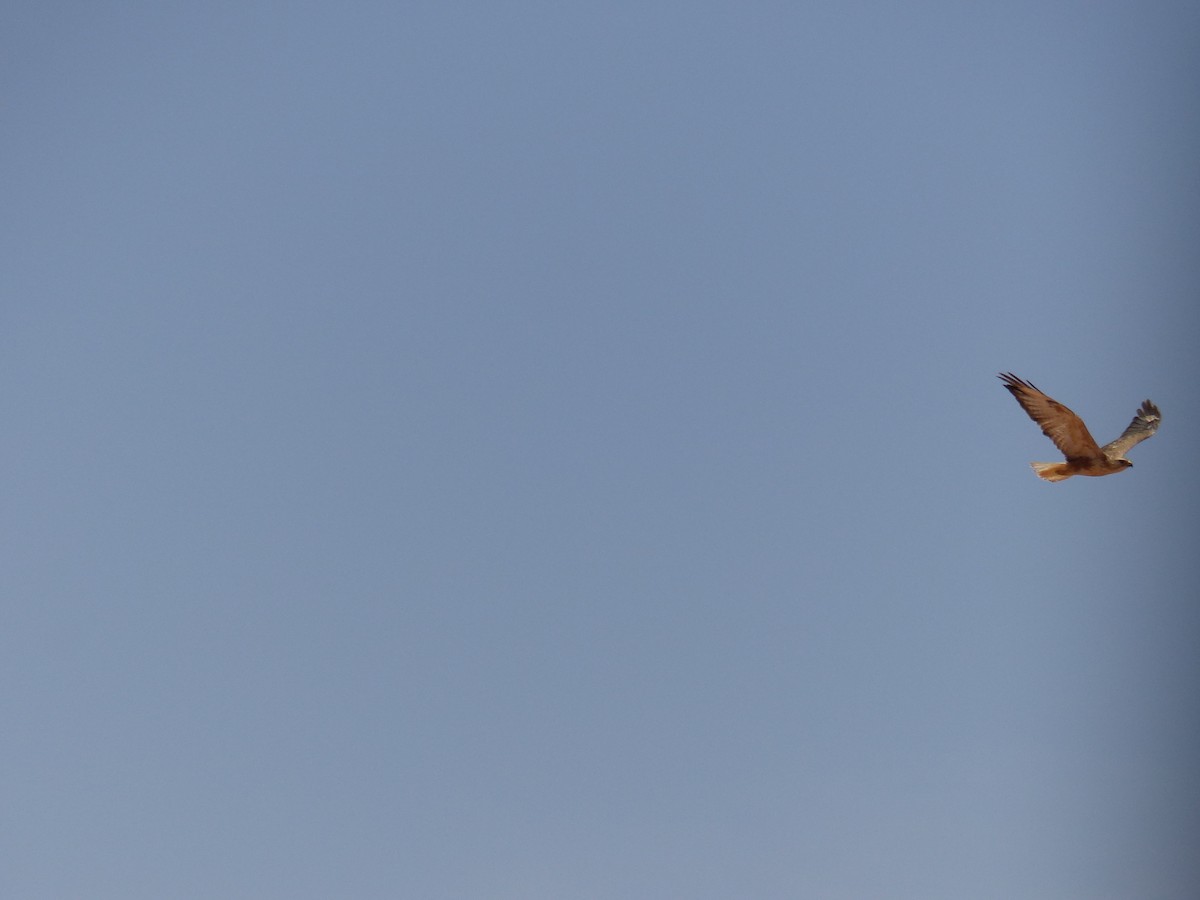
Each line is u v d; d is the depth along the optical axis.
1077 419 48.00
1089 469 48.88
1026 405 49.03
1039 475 49.47
